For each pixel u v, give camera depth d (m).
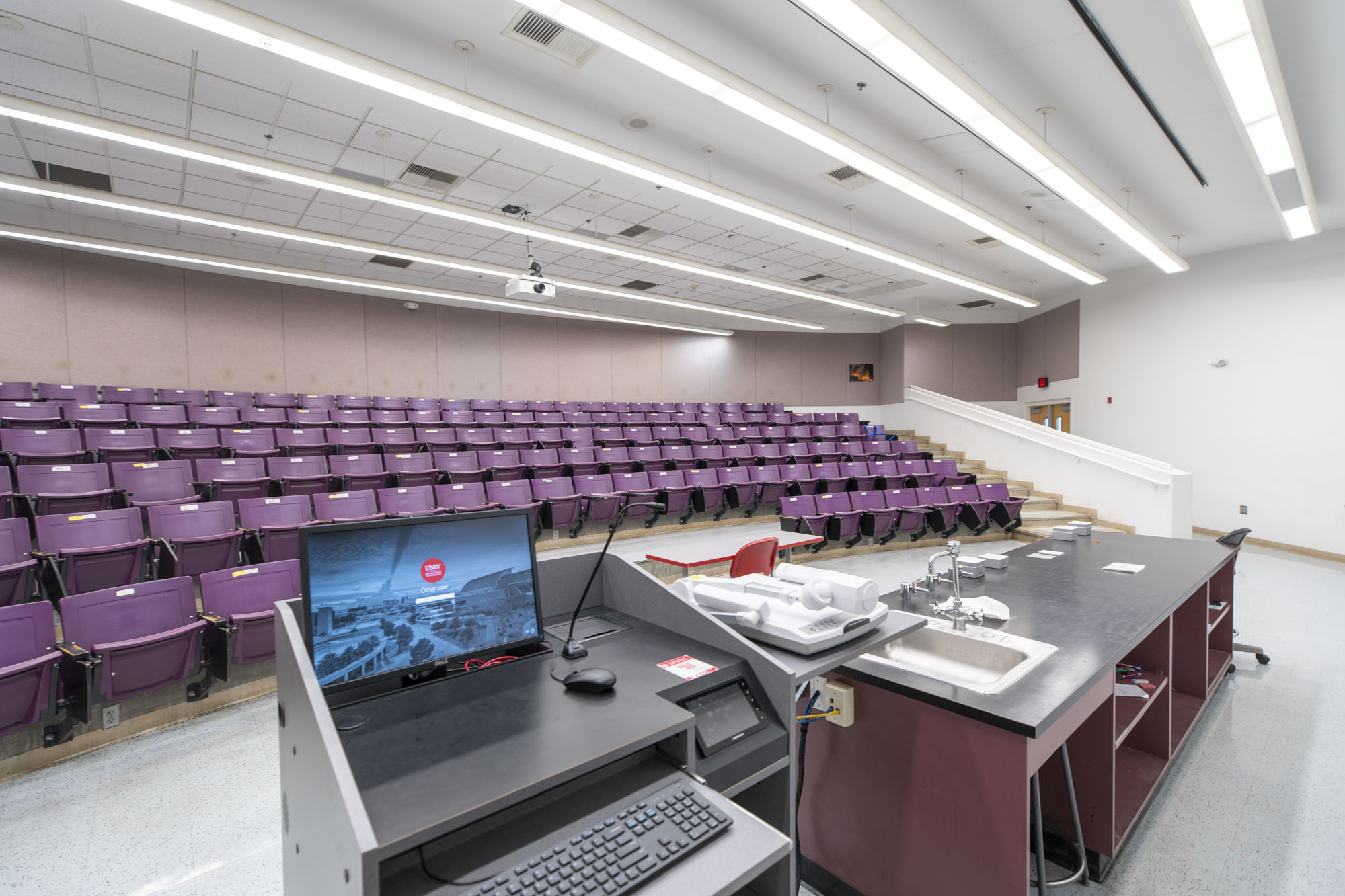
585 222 7.60
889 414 13.07
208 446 5.82
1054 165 4.55
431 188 6.51
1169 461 8.73
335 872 0.76
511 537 1.31
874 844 1.68
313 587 1.04
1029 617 2.12
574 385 11.72
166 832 2.06
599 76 4.61
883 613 1.51
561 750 0.91
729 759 1.10
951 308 12.41
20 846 2.00
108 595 2.74
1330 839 2.06
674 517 6.80
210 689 2.95
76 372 7.47
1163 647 2.37
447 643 1.17
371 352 9.75
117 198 4.98
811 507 6.46
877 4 3.01
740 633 1.44
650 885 0.81
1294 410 7.34
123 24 3.86
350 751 0.90
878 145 5.54
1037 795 1.59
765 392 13.48
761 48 4.27
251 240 8.06
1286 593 5.27
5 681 2.18
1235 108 3.89
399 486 5.91
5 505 3.86
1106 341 9.80
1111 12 3.82
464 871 0.80
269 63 4.29
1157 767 2.32
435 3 3.84
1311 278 7.22
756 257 9.10
